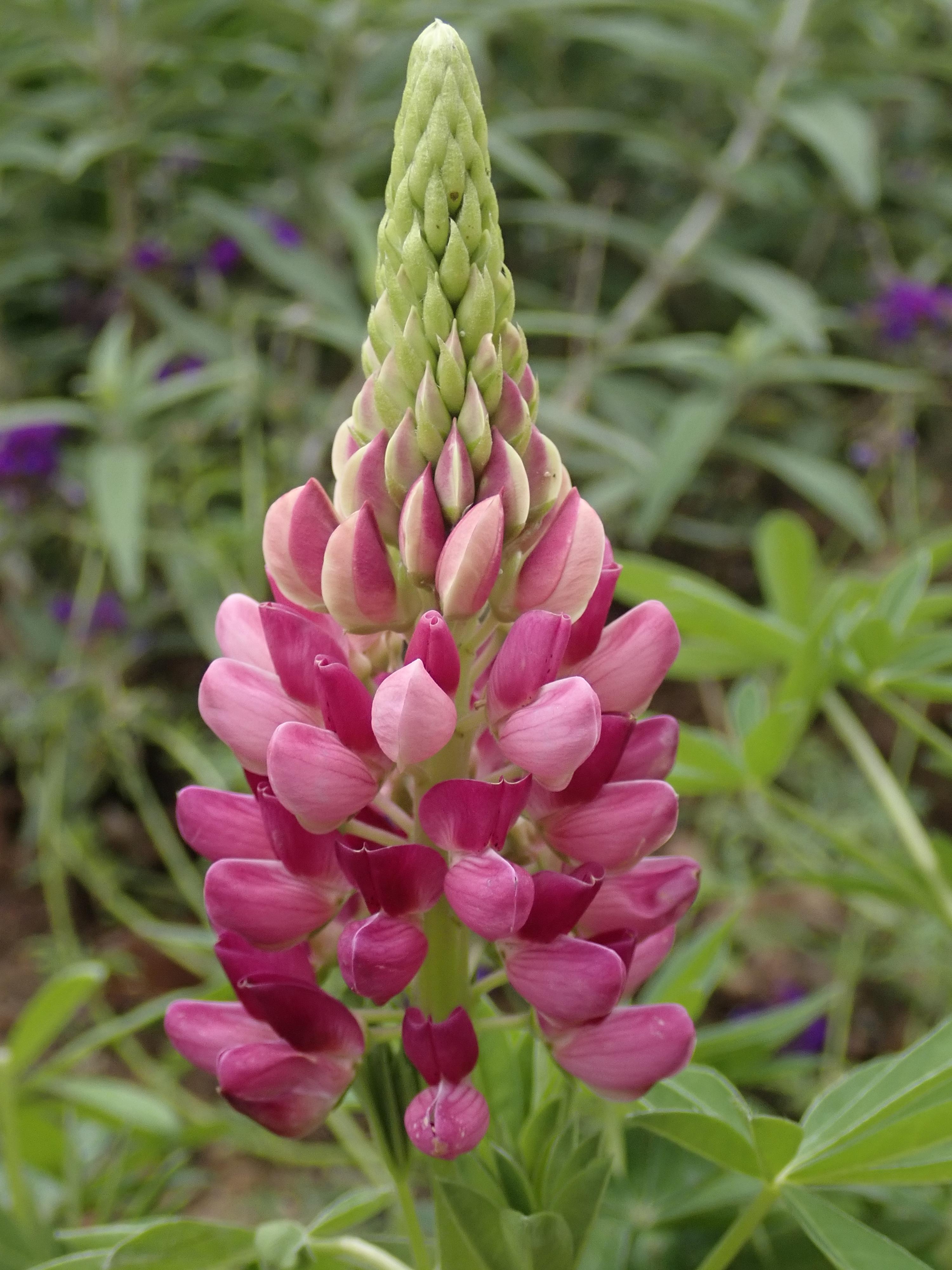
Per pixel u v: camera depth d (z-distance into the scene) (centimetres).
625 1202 34
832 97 66
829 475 65
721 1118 29
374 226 62
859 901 49
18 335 79
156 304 67
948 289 77
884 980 53
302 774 26
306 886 27
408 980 26
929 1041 30
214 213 64
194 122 69
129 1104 38
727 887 47
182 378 63
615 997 26
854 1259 29
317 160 72
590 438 61
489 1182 28
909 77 79
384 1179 38
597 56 78
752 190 68
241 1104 27
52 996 34
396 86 68
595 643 27
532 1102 31
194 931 51
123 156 67
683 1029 27
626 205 84
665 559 77
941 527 75
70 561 74
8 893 62
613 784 27
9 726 61
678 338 83
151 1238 29
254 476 62
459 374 26
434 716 26
